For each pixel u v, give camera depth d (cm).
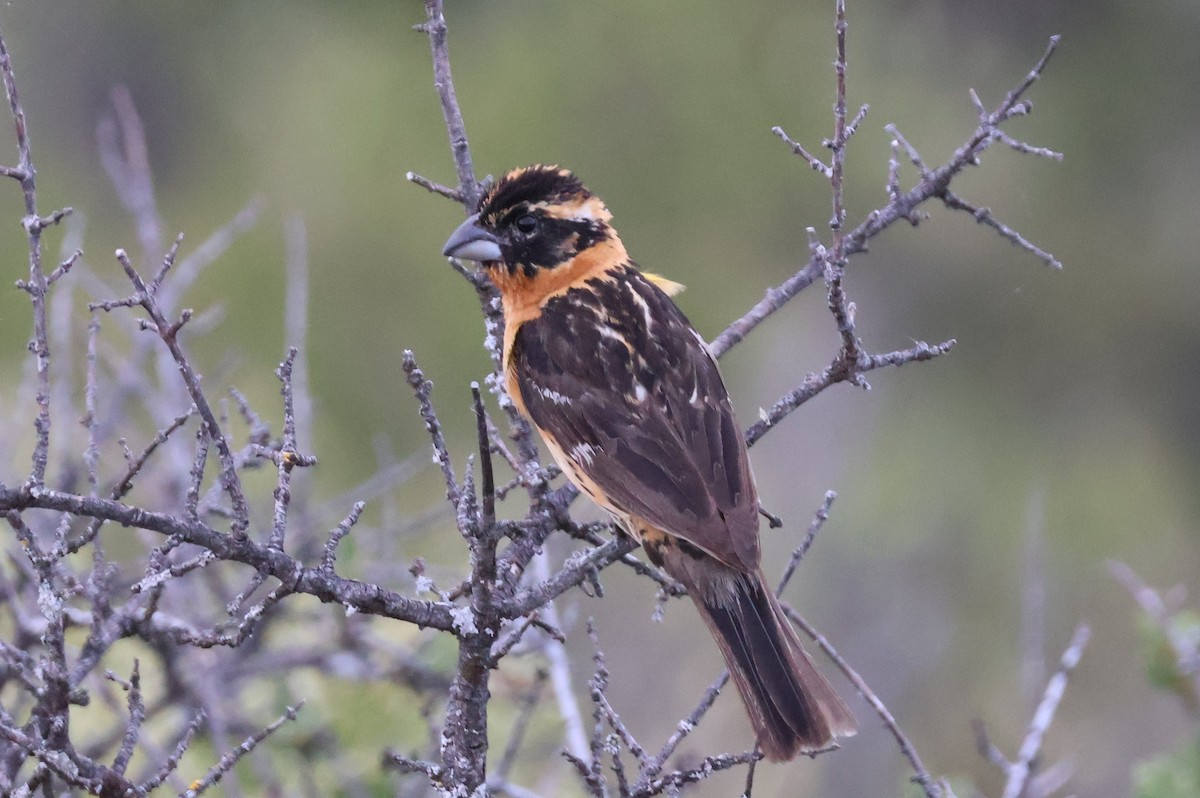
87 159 1533
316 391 1433
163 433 572
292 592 536
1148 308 1586
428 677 842
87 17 1532
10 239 1457
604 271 807
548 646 775
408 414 1447
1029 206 1572
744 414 1678
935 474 1622
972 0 1521
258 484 1034
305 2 1529
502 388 788
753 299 1541
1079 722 1498
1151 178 1563
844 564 1611
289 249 952
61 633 551
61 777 539
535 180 801
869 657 1563
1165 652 812
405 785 834
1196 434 1600
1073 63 1549
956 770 1454
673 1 1479
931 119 1535
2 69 567
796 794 1431
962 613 1587
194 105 1533
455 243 794
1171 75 1547
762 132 1485
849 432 1655
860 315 1634
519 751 913
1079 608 1579
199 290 1443
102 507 494
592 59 1482
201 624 804
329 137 1478
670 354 764
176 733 846
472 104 1474
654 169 1490
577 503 977
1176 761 789
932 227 1573
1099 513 1603
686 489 709
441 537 1275
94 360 686
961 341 1628
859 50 1506
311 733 830
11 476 865
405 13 1502
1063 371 1617
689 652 1284
